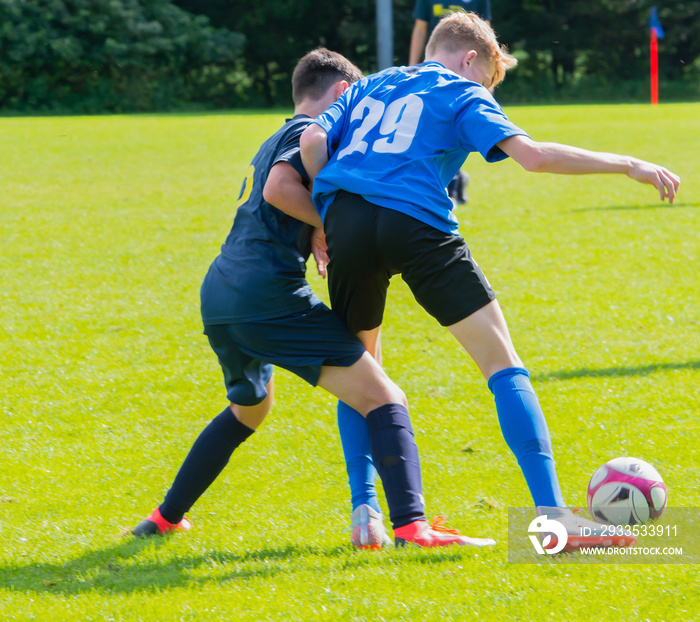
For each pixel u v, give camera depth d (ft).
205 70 468.34
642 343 60.54
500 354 32.07
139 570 31.89
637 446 43.27
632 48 498.69
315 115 36.68
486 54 35.60
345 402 33.78
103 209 118.93
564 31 480.23
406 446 32.78
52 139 209.05
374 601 28.02
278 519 37.06
